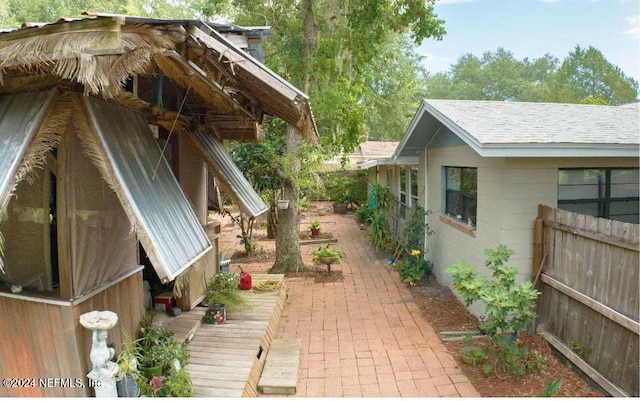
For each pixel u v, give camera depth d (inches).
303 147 333.7
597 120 246.1
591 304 167.0
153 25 107.1
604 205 219.0
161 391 132.2
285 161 331.9
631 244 149.2
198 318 197.9
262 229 541.0
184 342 171.9
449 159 289.1
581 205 215.3
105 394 117.5
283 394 162.4
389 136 974.4
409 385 168.9
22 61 97.9
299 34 337.1
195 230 137.4
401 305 265.0
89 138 113.3
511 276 178.5
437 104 273.4
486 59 1493.6
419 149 350.9
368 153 735.7
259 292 258.5
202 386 146.6
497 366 180.9
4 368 127.1
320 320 242.2
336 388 167.8
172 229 121.6
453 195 294.2
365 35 338.3
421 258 326.3
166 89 190.7
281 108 165.9
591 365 168.9
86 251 125.8
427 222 343.0
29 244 124.9
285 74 354.3
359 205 710.5
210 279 232.8
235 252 422.3
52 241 126.7
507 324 176.2
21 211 124.5
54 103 113.4
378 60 599.2
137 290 156.7
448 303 265.0
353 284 312.0
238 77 142.4
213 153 212.1
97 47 87.8
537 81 1342.3
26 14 632.4
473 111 254.7
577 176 213.9
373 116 846.5
